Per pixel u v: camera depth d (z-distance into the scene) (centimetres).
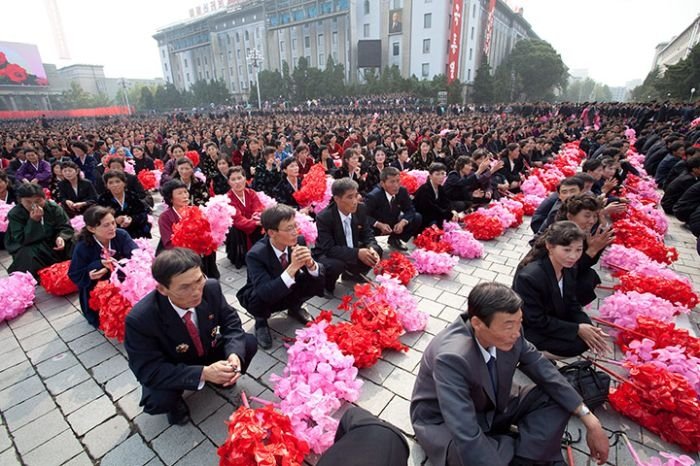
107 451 216
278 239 279
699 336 304
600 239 286
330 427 212
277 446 172
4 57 5606
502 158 733
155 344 210
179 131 1752
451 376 168
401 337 312
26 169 732
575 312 262
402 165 723
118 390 263
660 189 772
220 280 428
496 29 5181
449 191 591
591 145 1022
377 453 130
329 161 792
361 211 392
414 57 4175
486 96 4066
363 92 4038
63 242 418
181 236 337
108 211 321
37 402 254
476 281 406
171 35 6444
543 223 380
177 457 210
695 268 445
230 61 5781
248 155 835
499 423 190
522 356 189
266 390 258
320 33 4709
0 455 216
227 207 376
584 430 219
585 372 231
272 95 4669
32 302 377
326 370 237
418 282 405
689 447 204
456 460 165
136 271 305
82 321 349
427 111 3109
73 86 6506
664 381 207
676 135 849
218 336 237
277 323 336
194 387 201
